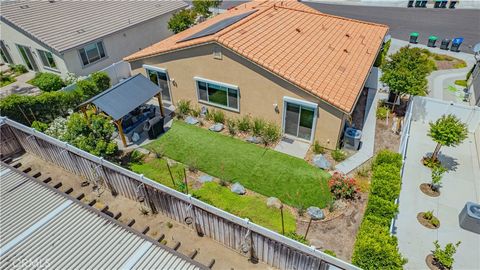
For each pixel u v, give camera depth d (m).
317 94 13.40
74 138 13.70
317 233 10.73
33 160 14.44
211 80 16.42
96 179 12.55
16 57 24.47
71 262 7.83
